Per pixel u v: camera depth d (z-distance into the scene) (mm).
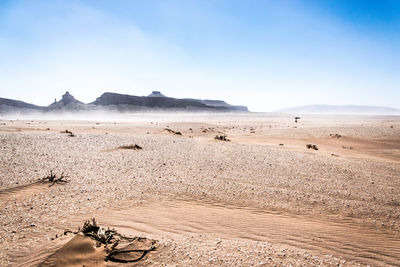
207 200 8516
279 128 46500
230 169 13555
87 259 4234
